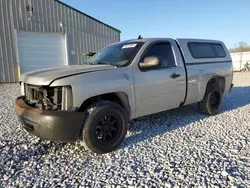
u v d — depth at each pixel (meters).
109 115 3.09
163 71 3.80
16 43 11.51
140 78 3.46
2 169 2.67
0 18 10.88
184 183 2.28
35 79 2.94
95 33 14.95
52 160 2.90
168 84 3.88
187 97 4.32
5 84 11.08
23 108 3.00
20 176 2.52
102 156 3.00
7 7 11.02
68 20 13.35
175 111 5.34
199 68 4.49
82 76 2.88
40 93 2.93
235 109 5.55
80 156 3.01
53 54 12.95
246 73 18.55
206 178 2.37
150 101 3.65
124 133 3.26
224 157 2.85
